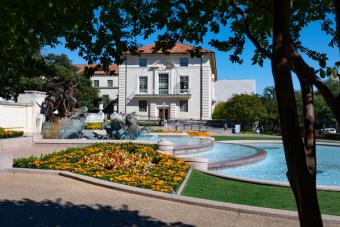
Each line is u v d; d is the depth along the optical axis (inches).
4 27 162.9
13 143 622.5
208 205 253.0
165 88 1998.0
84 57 186.9
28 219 219.5
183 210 245.1
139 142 616.1
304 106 105.6
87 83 2182.6
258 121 1807.3
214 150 750.5
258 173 494.9
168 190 295.1
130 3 182.5
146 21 185.6
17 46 187.6
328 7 171.0
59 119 756.6
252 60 180.9
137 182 318.3
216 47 180.7
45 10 161.8
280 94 91.0
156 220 222.2
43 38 193.0
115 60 185.9
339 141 1151.6
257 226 211.6
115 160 411.5
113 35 183.2
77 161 422.0
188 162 445.1
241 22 176.6
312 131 102.8
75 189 303.6
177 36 184.9
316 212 89.5
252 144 1022.4
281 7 93.7
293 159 89.4
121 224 213.3
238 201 282.7
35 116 971.3
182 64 1977.1
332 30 174.1
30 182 328.2
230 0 139.7
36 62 203.8
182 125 1812.3
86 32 180.7
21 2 156.4
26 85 1413.6
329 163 641.6
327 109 1736.0
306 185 89.3
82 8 168.2
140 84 2021.4
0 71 205.5
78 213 234.2
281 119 91.7
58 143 665.0
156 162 436.8
